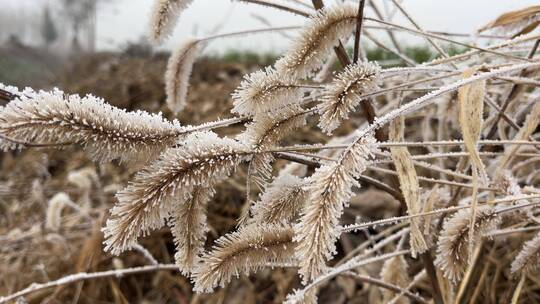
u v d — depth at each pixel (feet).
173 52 1.11
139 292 1.82
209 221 2.01
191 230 0.75
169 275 1.86
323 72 1.14
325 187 0.68
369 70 0.77
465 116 0.79
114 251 0.66
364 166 0.71
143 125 0.69
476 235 0.85
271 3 0.97
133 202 0.66
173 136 0.72
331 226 0.67
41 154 3.36
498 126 1.17
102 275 1.15
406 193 0.89
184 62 1.12
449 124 1.60
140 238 1.94
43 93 0.65
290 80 0.78
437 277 1.05
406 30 0.92
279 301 1.67
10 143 0.66
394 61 1.39
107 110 0.67
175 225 0.75
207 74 4.19
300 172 1.17
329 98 0.76
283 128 0.79
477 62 1.36
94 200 2.48
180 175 0.68
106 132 0.66
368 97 0.88
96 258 1.78
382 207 1.87
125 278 1.87
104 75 5.02
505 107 1.09
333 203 0.67
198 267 0.75
